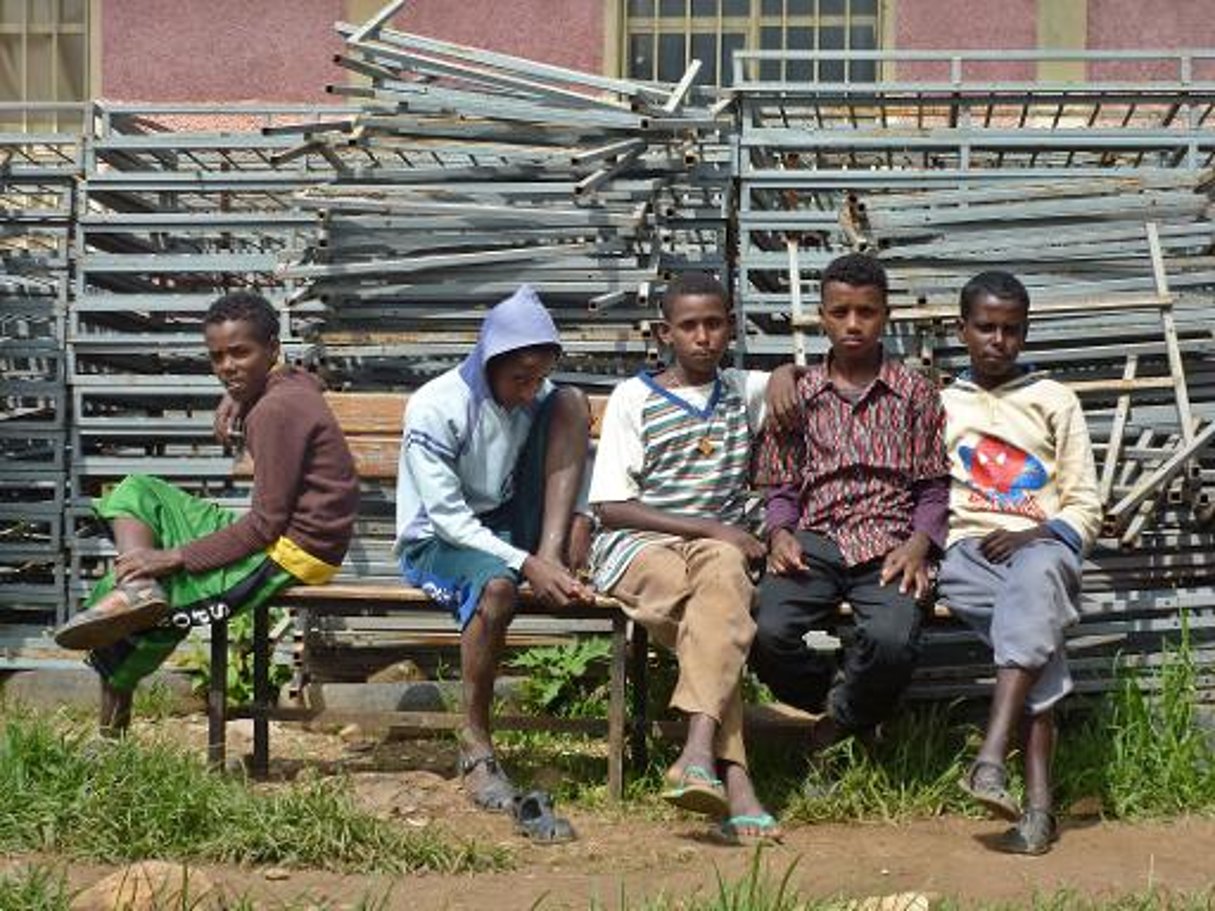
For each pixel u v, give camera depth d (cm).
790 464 838
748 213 1003
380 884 696
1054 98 1023
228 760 869
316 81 1581
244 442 869
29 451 1085
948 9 1542
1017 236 950
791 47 1577
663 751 874
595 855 740
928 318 932
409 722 839
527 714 956
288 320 1009
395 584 978
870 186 1003
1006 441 828
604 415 859
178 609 824
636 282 973
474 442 827
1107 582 920
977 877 717
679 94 978
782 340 990
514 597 800
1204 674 911
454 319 991
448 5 1576
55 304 1052
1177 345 923
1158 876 723
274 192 1059
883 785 812
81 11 1636
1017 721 772
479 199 984
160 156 1156
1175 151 1046
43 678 1015
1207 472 929
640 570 791
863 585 812
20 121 1645
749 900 635
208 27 1590
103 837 721
